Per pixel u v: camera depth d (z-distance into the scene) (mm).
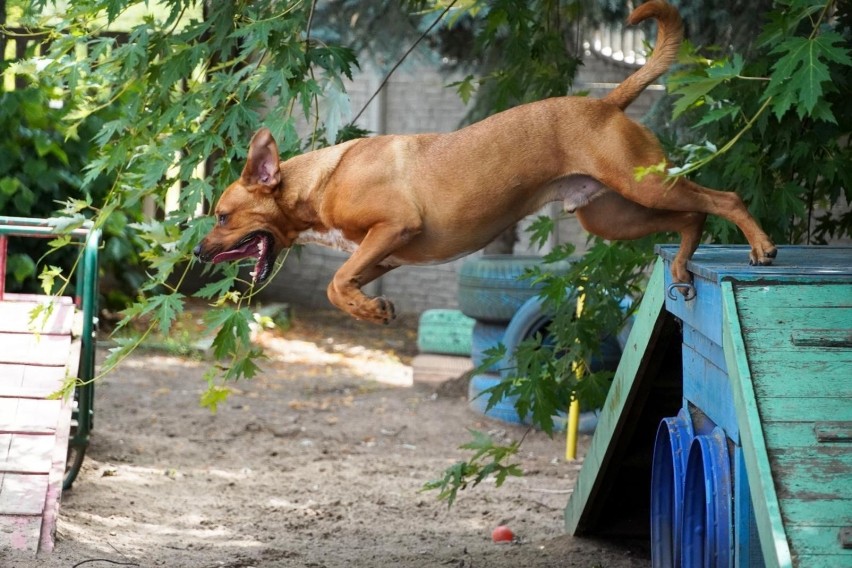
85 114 7434
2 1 8336
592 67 18047
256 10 6914
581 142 5664
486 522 9836
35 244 16250
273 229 6152
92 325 8977
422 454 12805
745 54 9578
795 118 7895
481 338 14688
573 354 8719
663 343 7125
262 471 11664
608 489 8414
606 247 8672
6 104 15859
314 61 6688
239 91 6672
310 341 19172
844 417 4711
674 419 6836
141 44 6801
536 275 9141
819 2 5559
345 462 12258
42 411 8008
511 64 9406
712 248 6996
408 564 8242
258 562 8102
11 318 8906
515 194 5762
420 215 5734
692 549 6438
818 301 5188
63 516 8625
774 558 4320
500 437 13617
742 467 5488
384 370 17391
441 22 13445
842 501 4430
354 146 6039
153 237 6793
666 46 5871
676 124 10695
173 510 9648
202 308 19906
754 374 4883
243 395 15242
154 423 13438
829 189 8352
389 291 21719
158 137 7152
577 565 8258
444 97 20344
